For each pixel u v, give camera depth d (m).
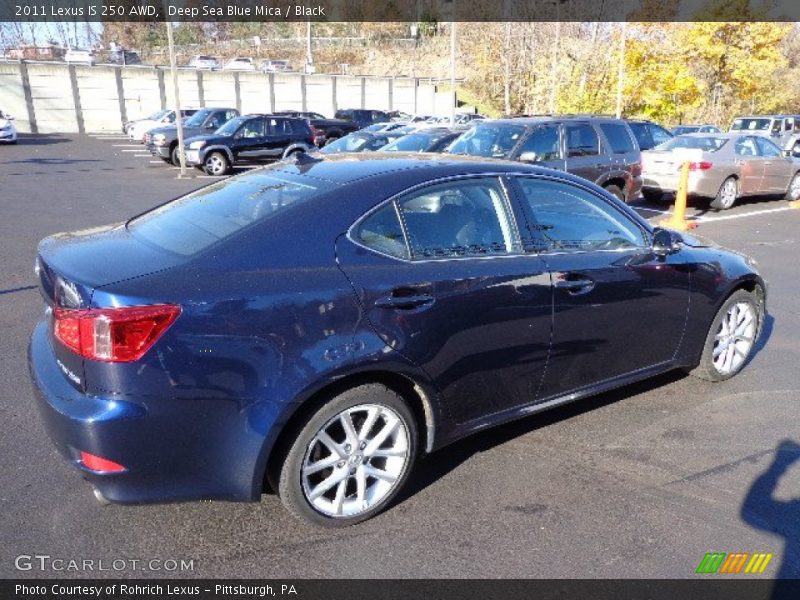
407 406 3.03
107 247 2.93
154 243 2.95
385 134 15.54
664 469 3.51
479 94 44.78
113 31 61.97
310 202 2.94
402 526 2.99
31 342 3.06
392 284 2.90
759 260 8.67
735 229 11.04
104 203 13.05
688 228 10.83
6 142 29.52
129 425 2.45
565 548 2.85
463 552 2.81
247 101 44.78
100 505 3.06
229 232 2.83
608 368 3.87
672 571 2.71
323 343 2.71
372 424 2.96
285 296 2.66
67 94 39.25
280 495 2.83
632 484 3.36
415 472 3.46
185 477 2.60
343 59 67.00
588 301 3.60
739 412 4.21
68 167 20.73
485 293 3.18
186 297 2.51
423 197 3.19
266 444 2.65
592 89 29.00
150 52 63.09
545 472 3.47
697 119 33.00
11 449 3.52
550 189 3.67
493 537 2.92
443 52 63.34
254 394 2.61
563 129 9.48
